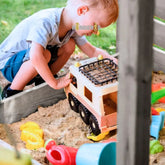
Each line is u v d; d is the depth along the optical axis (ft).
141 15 3.08
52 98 7.16
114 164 5.23
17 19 10.91
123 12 3.17
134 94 3.36
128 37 3.20
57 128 6.56
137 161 3.70
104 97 6.77
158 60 8.18
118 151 3.78
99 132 6.15
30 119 6.84
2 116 6.59
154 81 7.84
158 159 5.66
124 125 3.58
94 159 5.09
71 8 6.87
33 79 7.50
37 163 5.12
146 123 3.57
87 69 6.40
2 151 2.91
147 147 3.72
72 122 6.70
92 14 6.64
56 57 7.61
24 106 6.82
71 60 9.12
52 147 5.55
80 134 6.38
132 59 3.25
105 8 6.57
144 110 3.49
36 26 6.82
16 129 6.54
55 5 11.89
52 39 7.08
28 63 7.04
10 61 7.36
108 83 5.97
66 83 6.73
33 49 6.66
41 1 12.15
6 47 7.41
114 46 9.74
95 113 6.05
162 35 7.97
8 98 6.61
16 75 7.20
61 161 5.32
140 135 3.58
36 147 6.02
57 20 6.97
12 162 2.82
